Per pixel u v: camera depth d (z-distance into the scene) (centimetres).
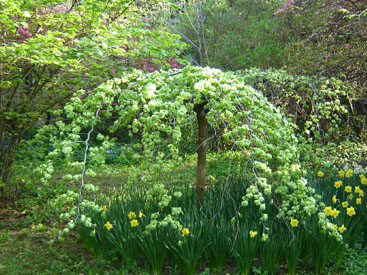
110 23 516
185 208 389
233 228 349
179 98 318
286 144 322
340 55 707
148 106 328
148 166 355
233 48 1011
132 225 349
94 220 384
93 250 385
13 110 555
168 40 523
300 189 313
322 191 434
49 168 292
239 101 321
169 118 360
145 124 340
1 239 457
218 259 340
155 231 342
